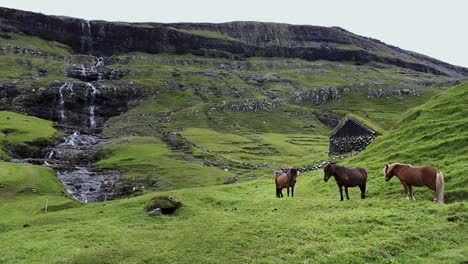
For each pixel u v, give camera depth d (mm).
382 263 19125
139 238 26172
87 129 152000
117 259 22469
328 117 190750
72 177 84562
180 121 164000
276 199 35312
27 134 116500
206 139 132000
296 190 43625
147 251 23344
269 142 134000
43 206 45094
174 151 110188
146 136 134625
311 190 41594
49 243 26266
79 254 23391
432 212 25203
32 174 68000
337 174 31156
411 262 18812
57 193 61906
